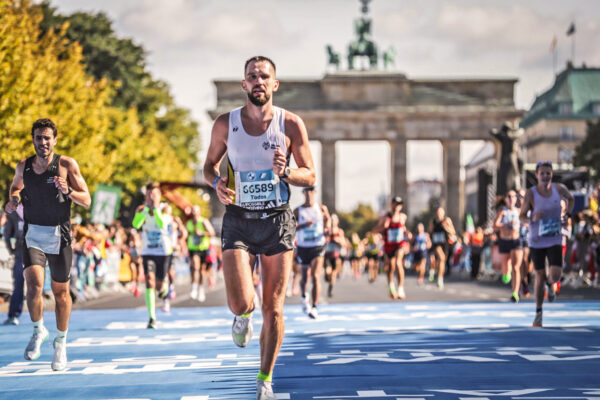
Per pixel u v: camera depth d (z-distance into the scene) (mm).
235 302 10875
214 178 11320
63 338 15102
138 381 13547
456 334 19938
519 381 12781
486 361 15039
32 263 14711
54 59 65750
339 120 145500
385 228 32562
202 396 12000
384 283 60750
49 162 14445
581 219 44688
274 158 10789
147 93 113688
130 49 111188
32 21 59031
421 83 147250
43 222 14594
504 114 145375
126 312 31078
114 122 95125
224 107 142500
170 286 30250
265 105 11141
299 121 11242
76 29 103250
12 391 12820
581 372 13672
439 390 12039
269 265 11094
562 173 53844
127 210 95312
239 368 14734
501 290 43812
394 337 19469
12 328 24469
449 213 145250
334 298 38188
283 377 13484
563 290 42031
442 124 146000
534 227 21344
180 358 16422
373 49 153250
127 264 52219
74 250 37594
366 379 13141
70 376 14273
